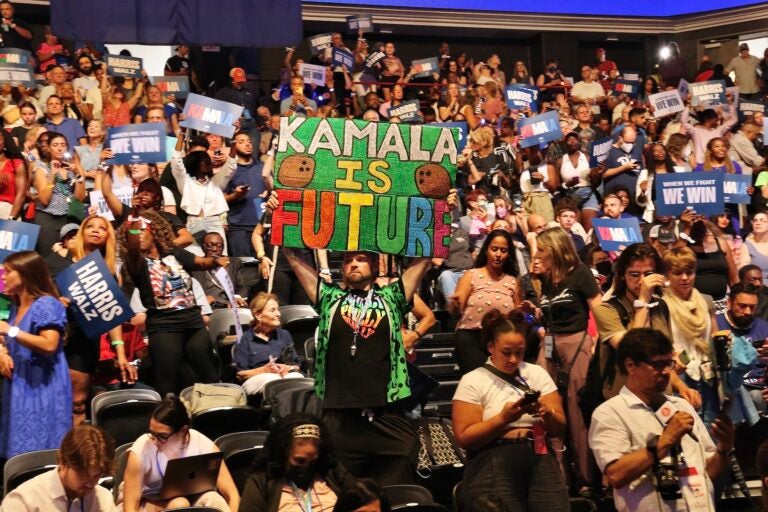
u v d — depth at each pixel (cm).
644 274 591
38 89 1326
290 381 690
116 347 713
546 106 1594
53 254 762
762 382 729
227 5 1502
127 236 696
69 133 1179
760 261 990
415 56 2038
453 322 938
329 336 552
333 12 1891
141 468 548
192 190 963
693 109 1561
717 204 910
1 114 1224
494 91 1571
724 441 463
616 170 1147
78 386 681
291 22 1531
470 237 1032
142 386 737
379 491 442
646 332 461
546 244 647
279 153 567
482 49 2078
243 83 1491
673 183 914
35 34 1733
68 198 937
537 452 506
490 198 1172
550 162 1176
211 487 557
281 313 880
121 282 768
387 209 571
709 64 1919
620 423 460
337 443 548
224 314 838
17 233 734
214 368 733
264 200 1008
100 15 1448
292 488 500
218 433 662
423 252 570
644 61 2127
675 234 945
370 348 548
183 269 708
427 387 580
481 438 495
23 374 614
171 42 1479
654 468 452
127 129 899
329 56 1653
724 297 903
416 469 646
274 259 921
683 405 470
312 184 568
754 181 1284
